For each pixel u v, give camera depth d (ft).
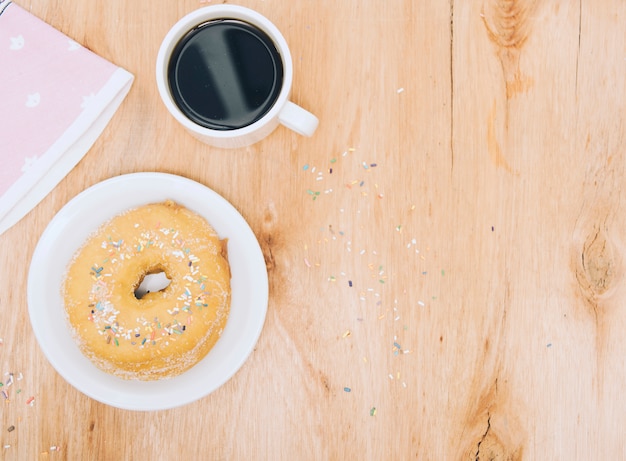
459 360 1.42
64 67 1.35
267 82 1.27
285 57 1.22
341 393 1.40
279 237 1.40
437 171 1.42
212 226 1.37
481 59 1.42
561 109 1.43
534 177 1.43
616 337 1.44
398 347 1.41
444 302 1.42
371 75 1.41
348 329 1.41
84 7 1.39
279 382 1.40
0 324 1.37
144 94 1.39
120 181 1.33
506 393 1.42
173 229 1.32
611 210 1.43
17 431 1.38
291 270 1.40
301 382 1.40
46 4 1.38
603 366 1.43
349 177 1.41
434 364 1.41
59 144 1.35
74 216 1.33
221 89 1.27
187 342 1.30
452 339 1.42
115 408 1.39
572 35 1.44
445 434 1.41
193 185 1.34
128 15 1.39
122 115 1.38
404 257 1.42
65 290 1.31
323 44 1.41
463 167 1.42
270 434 1.40
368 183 1.41
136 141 1.39
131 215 1.33
